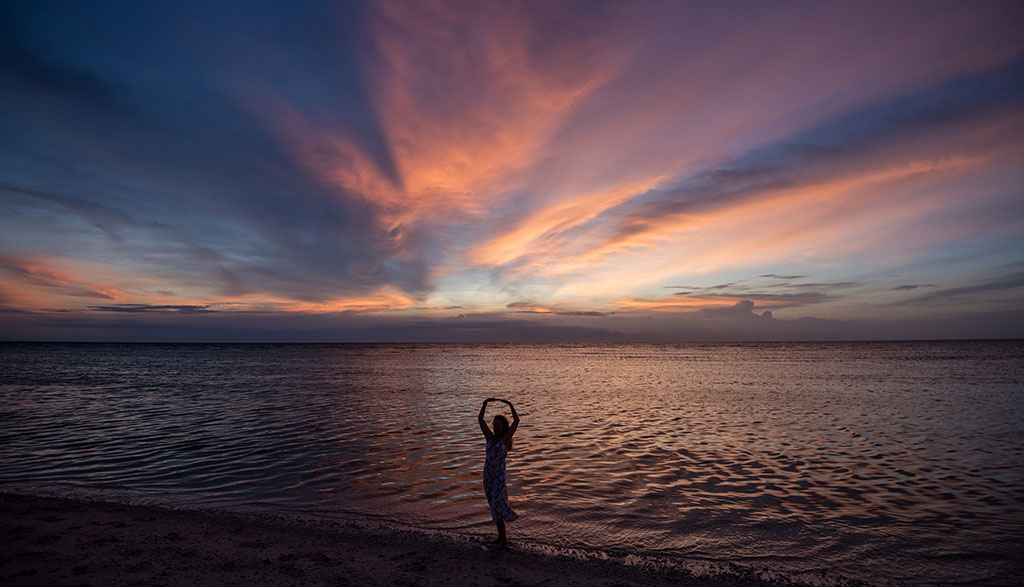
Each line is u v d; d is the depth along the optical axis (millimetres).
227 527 7871
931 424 17766
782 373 46125
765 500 9391
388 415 20266
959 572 6559
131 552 6695
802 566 6719
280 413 20766
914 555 7062
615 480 10688
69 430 16609
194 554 6688
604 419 19188
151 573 6020
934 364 60719
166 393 29000
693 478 10852
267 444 14336
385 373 48969
